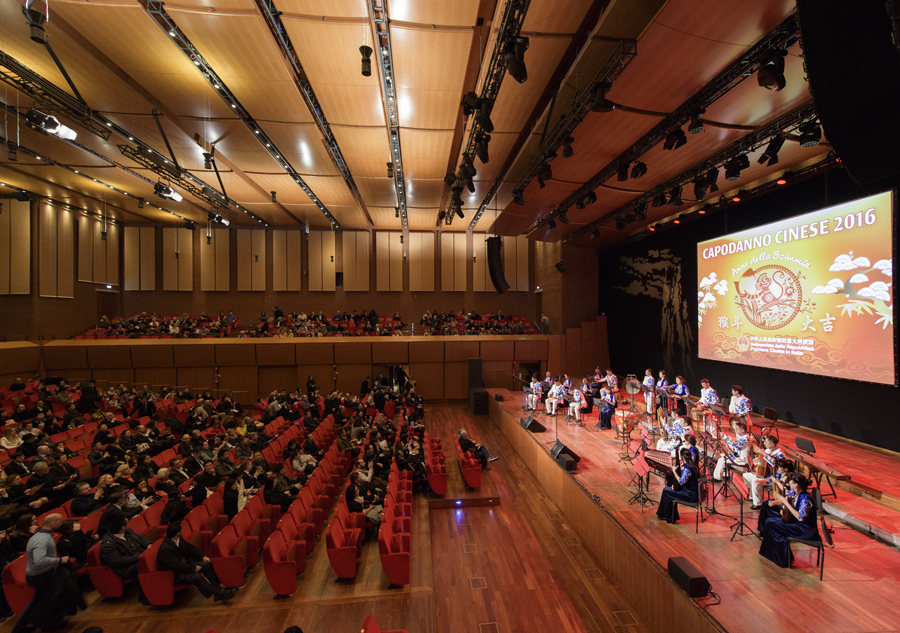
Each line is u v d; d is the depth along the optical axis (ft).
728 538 21.66
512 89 33.09
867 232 30.96
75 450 36.32
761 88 25.25
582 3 24.53
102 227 76.02
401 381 72.54
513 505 33.17
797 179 36.40
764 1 18.85
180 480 29.27
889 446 30.30
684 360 52.75
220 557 20.04
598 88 24.16
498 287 48.24
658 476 29.78
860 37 12.26
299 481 29.60
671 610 18.06
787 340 37.45
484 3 27.17
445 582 23.52
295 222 81.35
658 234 58.18
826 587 17.62
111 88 33.14
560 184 45.06
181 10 24.77
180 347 65.62
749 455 26.84
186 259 82.02
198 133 41.29
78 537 20.08
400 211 70.54
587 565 25.11
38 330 63.87
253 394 67.77
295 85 32.96
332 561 21.30
